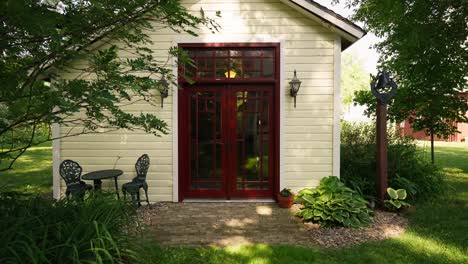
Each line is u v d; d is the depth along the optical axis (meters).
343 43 5.99
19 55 2.39
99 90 2.26
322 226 4.46
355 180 5.87
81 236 2.73
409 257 3.46
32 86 2.38
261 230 4.36
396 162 6.21
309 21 5.71
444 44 6.36
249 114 5.88
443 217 4.75
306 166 5.78
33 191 6.59
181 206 5.55
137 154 5.80
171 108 5.76
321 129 5.76
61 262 2.49
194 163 5.93
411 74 7.14
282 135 5.77
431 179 6.17
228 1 5.69
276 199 5.78
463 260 3.38
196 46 5.70
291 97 5.75
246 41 5.70
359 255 3.50
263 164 5.92
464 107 7.19
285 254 3.52
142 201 5.51
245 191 5.94
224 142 5.89
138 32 2.58
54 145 5.66
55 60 2.43
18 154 3.08
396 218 4.79
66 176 5.09
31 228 2.69
